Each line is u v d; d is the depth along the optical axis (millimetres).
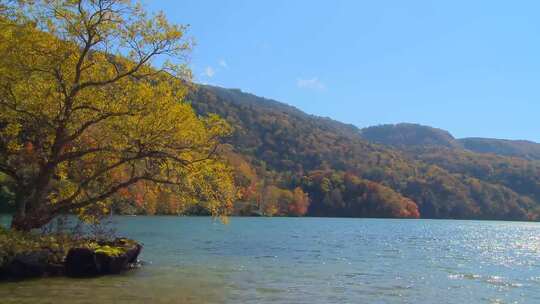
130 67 22078
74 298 16547
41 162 21984
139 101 21516
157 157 22578
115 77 22016
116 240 24641
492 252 44844
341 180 146500
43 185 21734
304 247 43156
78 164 23922
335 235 63438
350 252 39656
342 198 141750
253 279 22594
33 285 18484
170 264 26844
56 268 20531
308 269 27328
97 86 21812
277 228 77875
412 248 46438
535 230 97062
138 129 22016
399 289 21484
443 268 30297
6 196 49375
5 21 20469
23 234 21203
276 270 26250
